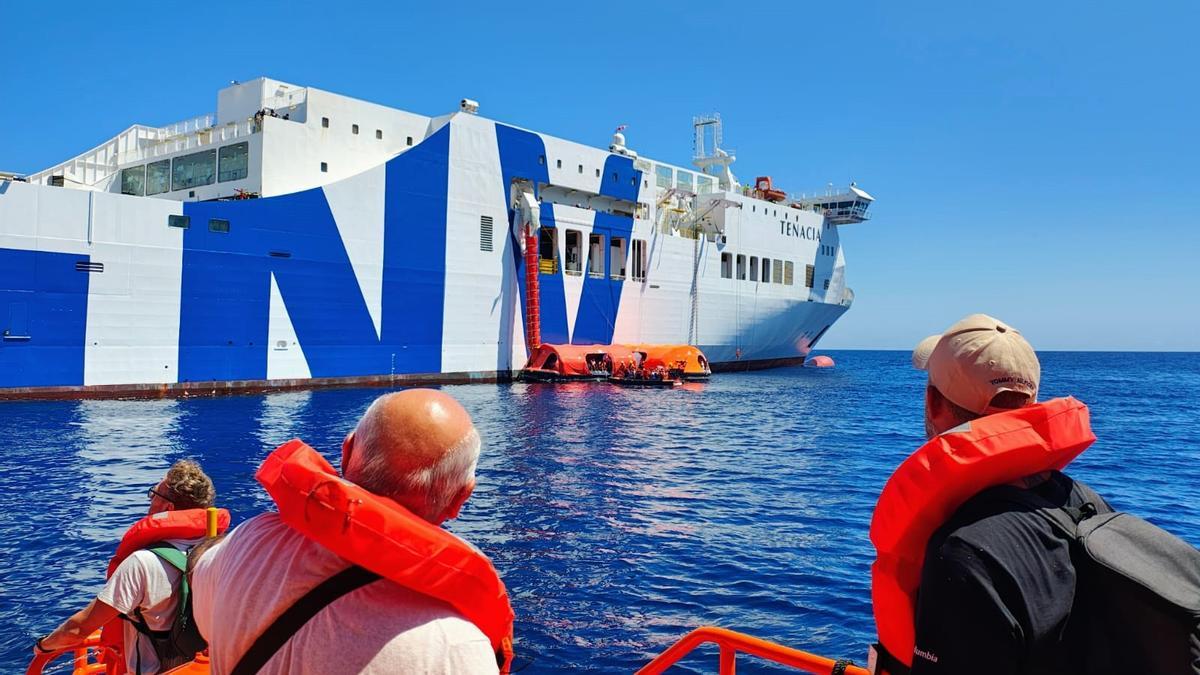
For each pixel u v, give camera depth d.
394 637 1.73
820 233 59.25
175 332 28.78
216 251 29.58
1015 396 2.15
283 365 31.61
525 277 40.28
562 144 41.72
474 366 38.31
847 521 13.10
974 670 1.75
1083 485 2.14
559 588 9.48
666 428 25.30
